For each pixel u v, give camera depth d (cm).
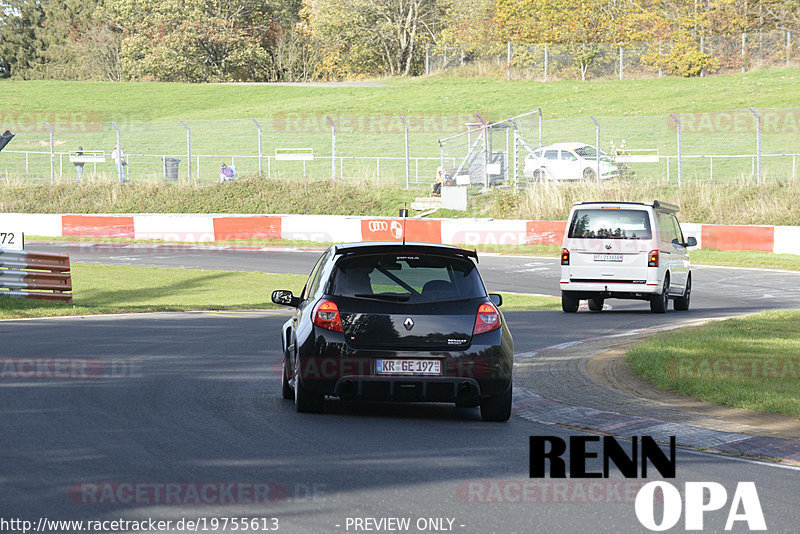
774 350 4875
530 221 13025
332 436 3100
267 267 11012
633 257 7475
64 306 7331
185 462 2673
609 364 4691
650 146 18750
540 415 3606
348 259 3484
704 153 17962
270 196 16338
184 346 5219
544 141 19725
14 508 2208
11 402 3509
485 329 3416
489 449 2980
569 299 7675
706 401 3819
